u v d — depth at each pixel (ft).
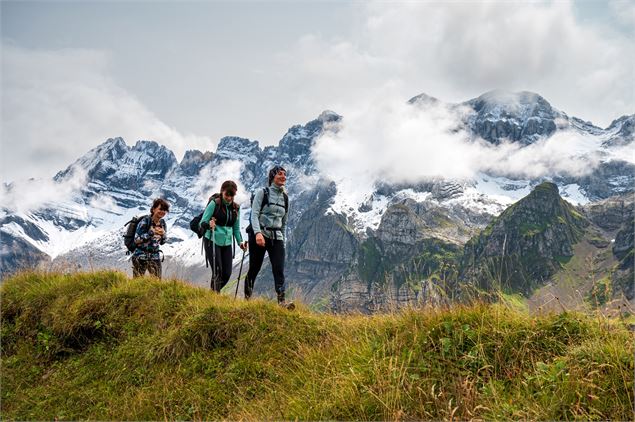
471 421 10.98
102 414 15.97
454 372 13.06
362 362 14.06
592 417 10.73
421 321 14.73
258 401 14.58
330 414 12.53
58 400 17.11
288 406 13.53
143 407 15.83
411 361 13.57
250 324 18.11
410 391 12.44
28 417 16.47
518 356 13.14
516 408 11.42
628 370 11.48
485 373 12.87
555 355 13.01
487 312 14.42
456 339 13.93
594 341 12.63
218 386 16.07
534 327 13.76
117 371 17.79
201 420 14.87
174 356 17.71
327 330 17.07
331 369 14.16
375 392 12.60
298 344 16.57
